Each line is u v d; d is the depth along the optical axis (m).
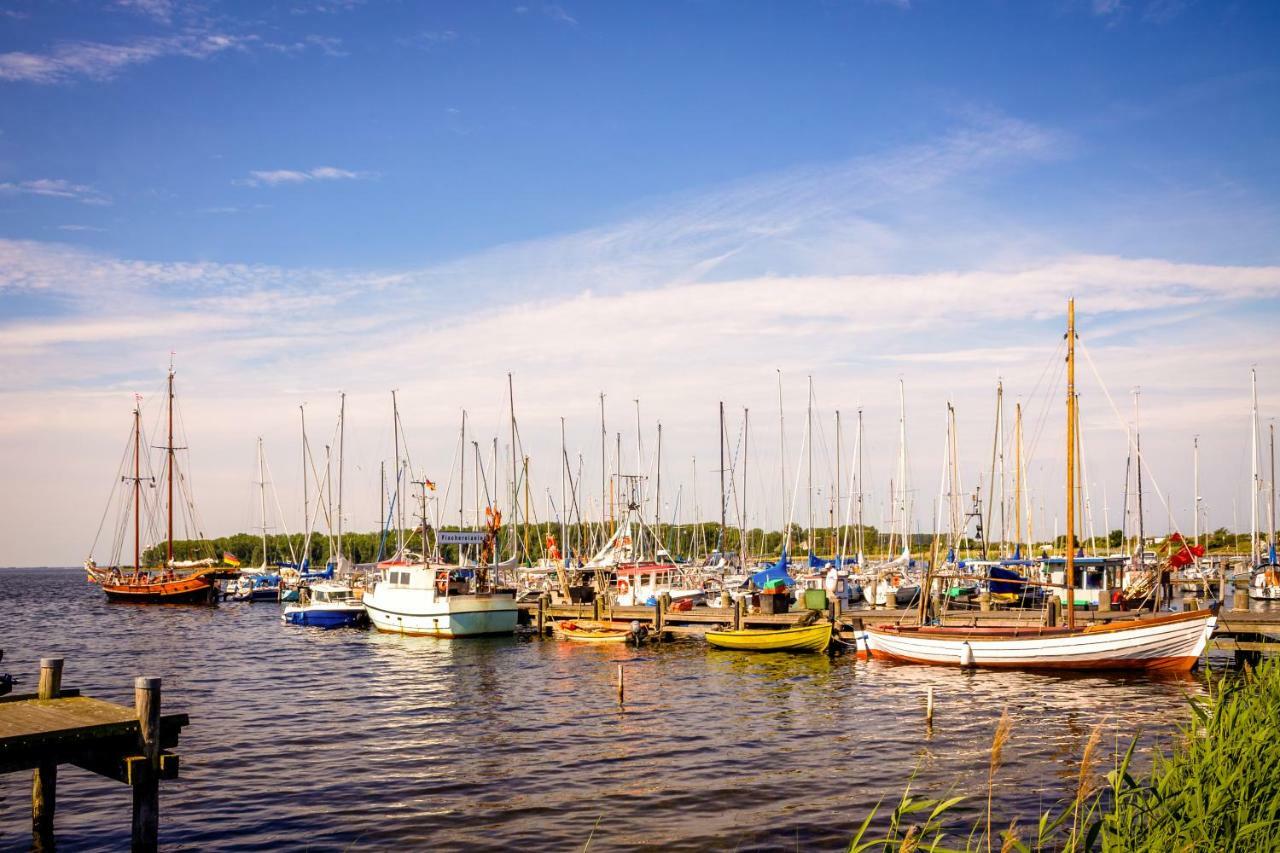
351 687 35.69
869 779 20.86
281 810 19.20
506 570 72.88
